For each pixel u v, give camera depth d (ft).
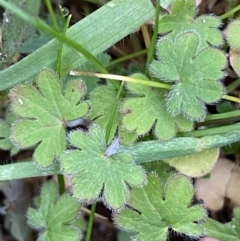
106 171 0.47
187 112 0.48
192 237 0.51
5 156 0.58
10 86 0.52
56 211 0.50
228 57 0.53
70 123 0.53
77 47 0.49
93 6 0.60
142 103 0.50
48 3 0.50
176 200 0.48
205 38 0.51
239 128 0.52
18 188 0.58
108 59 0.55
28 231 0.58
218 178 0.56
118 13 0.51
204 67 0.48
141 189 0.49
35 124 0.49
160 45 0.49
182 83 0.49
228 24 0.52
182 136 0.51
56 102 0.49
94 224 0.60
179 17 0.52
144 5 0.51
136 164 0.48
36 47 0.55
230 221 0.53
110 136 0.51
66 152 0.47
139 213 0.49
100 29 0.51
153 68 0.49
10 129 0.50
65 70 0.52
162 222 0.49
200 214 0.48
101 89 0.52
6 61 0.54
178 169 0.53
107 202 0.46
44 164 0.48
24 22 0.52
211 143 0.51
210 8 0.59
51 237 0.49
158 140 0.51
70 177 0.47
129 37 0.58
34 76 0.52
